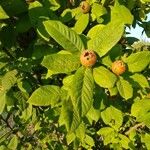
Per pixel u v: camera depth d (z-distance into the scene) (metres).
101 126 0.72
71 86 0.36
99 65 0.40
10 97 0.52
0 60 0.52
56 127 0.72
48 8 0.49
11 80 0.49
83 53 0.38
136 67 0.43
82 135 0.48
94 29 0.43
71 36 0.40
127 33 0.68
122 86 0.41
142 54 0.43
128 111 0.61
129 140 0.65
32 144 0.75
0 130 0.73
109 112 0.49
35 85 0.58
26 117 0.58
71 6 0.57
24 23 0.50
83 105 0.36
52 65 0.38
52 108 0.53
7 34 0.51
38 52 0.49
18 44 0.55
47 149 0.74
